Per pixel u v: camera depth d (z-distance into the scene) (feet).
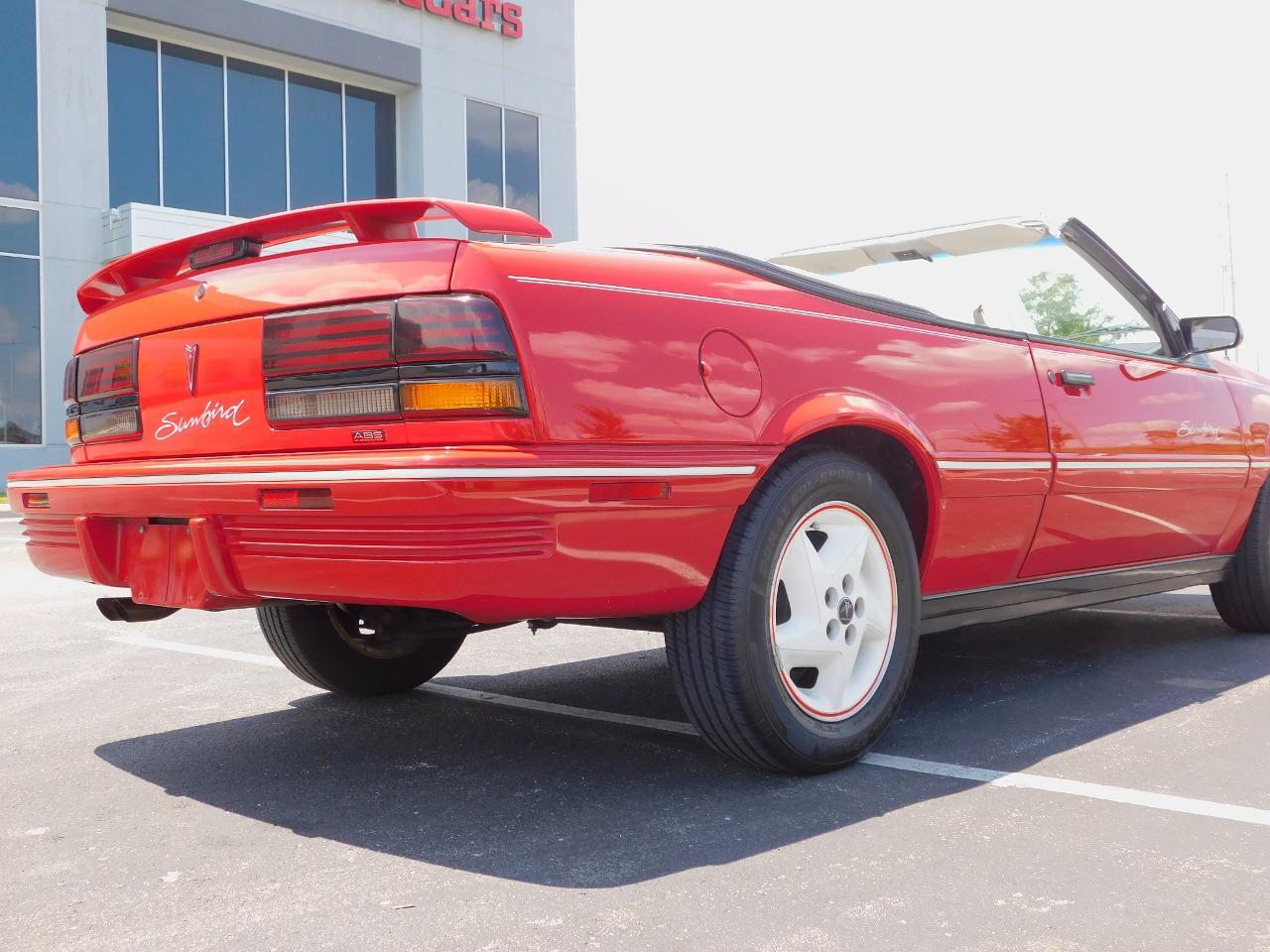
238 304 7.93
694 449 7.63
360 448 7.26
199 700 11.82
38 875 6.92
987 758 9.12
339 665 11.43
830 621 8.66
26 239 55.06
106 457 9.18
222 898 6.48
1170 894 6.33
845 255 12.98
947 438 9.47
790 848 7.10
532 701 11.65
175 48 61.62
